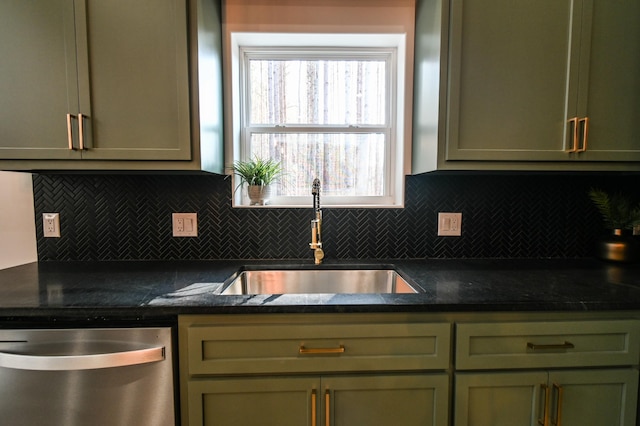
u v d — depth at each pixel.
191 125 1.14
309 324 0.90
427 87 1.29
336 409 0.91
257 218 1.48
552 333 0.92
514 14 1.14
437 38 1.18
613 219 1.39
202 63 1.18
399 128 1.57
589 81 1.16
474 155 1.17
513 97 1.16
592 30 1.15
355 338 0.90
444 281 1.12
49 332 0.86
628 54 1.16
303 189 1.66
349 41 1.56
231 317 0.90
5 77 1.09
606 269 1.29
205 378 0.90
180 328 0.89
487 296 0.95
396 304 0.90
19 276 1.18
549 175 1.50
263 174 1.49
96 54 1.10
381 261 1.46
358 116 1.65
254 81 1.63
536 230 1.51
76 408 0.88
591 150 1.17
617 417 0.94
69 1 1.08
